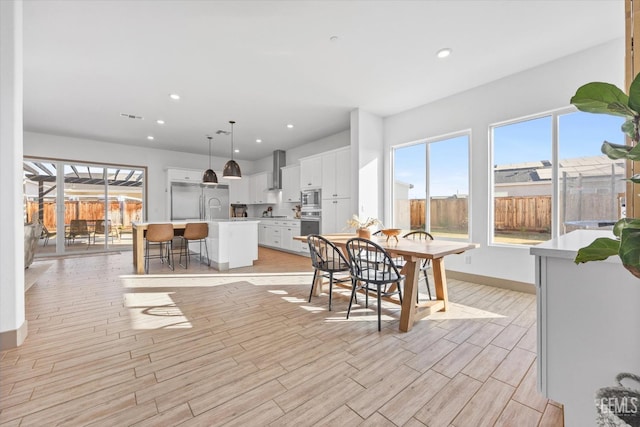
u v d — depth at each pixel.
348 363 1.83
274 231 7.27
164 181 7.23
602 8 2.23
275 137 6.16
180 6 2.19
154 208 7.06
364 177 4.51
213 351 1.99
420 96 3.95
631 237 0.76
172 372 1.73
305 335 2.25
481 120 3.61
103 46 2.71
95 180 6.47
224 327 2.40
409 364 1.82
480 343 2.10
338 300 3.13
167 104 4.19
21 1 2.08
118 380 1.65
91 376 1.68
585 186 2.94
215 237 4.82
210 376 1.69
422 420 1.34
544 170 3.20
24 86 3.55
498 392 1.54
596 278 1.08
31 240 4.30
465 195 3.91
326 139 6.16
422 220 4.41
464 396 1.51
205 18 2.34
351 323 2.49
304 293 3.39
